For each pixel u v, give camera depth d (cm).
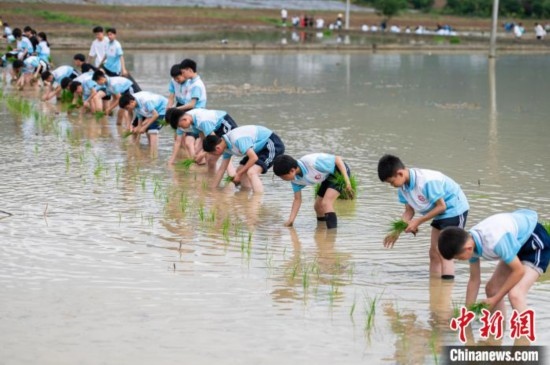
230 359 721
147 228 1118
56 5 6094
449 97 2673
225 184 1395
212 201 1279
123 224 1133
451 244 766
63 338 759
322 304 855
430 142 1814
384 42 5419
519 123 2122
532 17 8162
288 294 882
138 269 951
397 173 922
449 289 906
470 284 830
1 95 2411
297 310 838
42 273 932
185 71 1647
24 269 944
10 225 1115
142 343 752
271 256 1012
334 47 4691
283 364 714
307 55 4347
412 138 1864
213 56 4084
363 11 7781
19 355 721
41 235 1073
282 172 1096
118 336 766
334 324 804
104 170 1476
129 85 1969
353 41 5456
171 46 4316
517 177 1459
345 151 1688
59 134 1836
